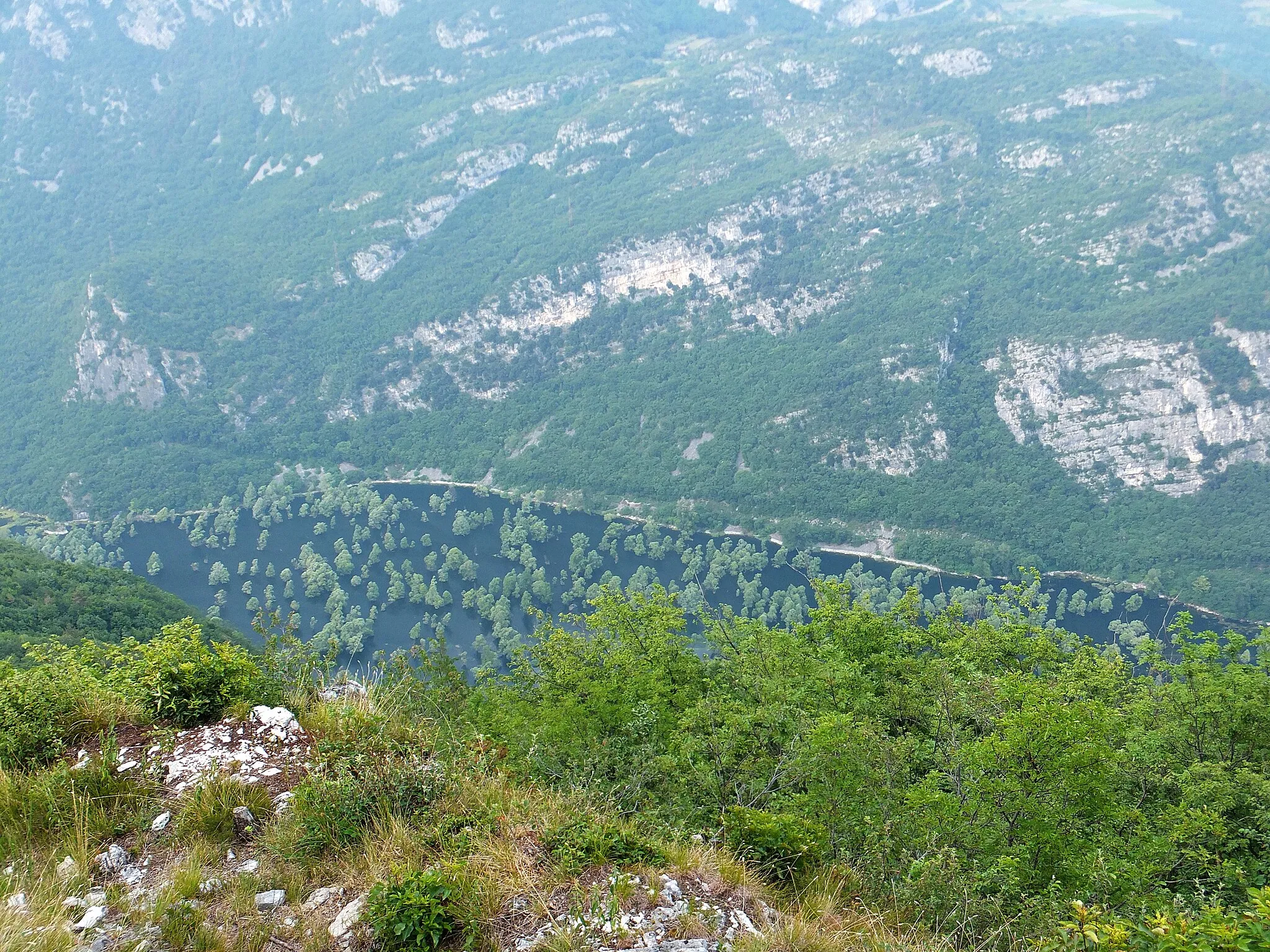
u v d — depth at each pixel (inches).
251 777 489.4
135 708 548.4
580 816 478.3
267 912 393.1
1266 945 366.6
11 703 520.7
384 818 452.8
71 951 347.9
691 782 766.5
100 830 435.8
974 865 631.2
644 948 380.5
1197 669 1071.6
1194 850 759.7
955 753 793.6
